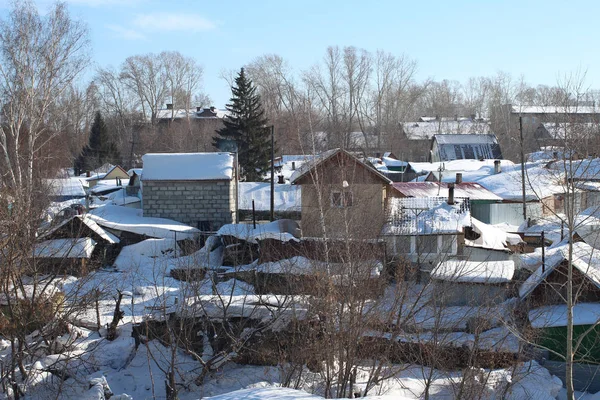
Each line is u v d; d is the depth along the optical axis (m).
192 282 17.56
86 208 36.53
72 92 51.59
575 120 15.42
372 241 18.28
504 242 27.31
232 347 16.11
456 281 17.23
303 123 34.38
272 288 19.55
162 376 17.05
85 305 16.75
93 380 15.43
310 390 14.98
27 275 17.09
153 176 35.75
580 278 18.61
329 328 14.43
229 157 36.88
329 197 18.73
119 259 28.73
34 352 15.48
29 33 28.44
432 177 46.84
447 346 16.19
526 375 15.97
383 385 15.39
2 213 15.06
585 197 19.55
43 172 33.16
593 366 17.61
